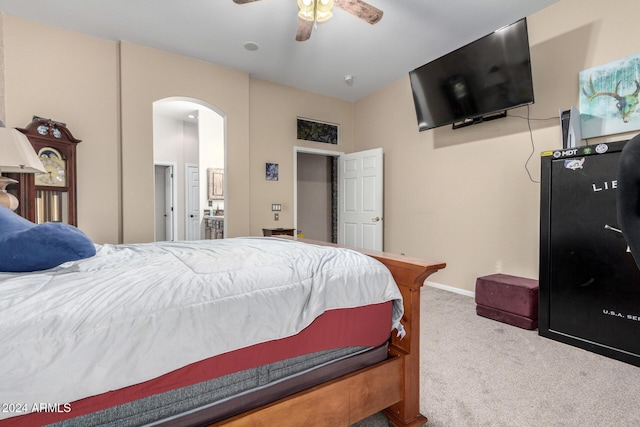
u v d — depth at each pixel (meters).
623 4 2.26
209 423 0.89
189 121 6.62
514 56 2.57
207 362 0.85
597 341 2.00
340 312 1.12
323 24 2.84
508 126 3.00
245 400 0.96
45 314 0.70
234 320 0.87
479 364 1.88
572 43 2.53
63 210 2.82
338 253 1.39
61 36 2.90
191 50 3.33
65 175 2.82
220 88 3.69
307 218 5.82
